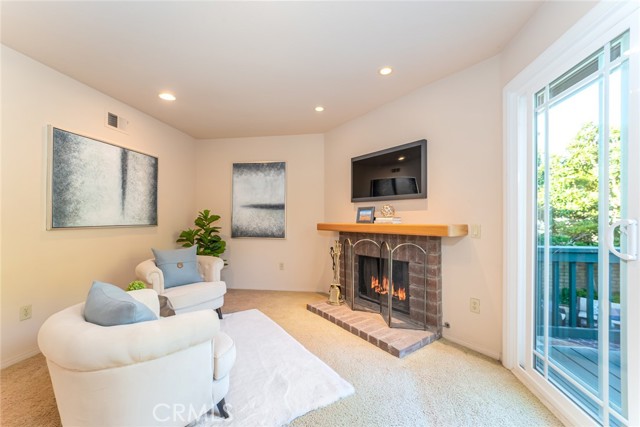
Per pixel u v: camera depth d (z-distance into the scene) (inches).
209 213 158.6
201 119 136.4
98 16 65.2
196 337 50.3
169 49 79.0
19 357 80.7
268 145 165.2
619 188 47.7
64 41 75.2
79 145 97.3
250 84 101.0
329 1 60.7
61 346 42.9
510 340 76.0
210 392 54.2
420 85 102.4
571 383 57.7
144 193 126.7
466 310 89.4
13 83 79.6
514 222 75.9
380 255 116.2
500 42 76.5
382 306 116.6
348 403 61.9
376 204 124.1
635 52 43.8
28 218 83.4
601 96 51.4
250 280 166.1
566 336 59.7
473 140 87.9
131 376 45.1
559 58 59.2
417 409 60.2
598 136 52.1
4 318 77.9
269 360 80.2
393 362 79.8
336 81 99.1
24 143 82.3
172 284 105.7
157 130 136.0
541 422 56.9
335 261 132.2
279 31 71.2
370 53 81.7
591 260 53.6
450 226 83.2
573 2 53.5
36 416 57.4
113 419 44.7
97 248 105.0
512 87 75.0
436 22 68.2
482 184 85.4
